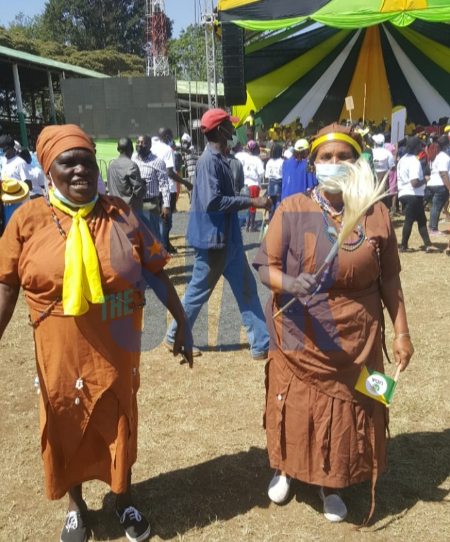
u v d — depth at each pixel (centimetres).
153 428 381
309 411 269
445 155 1020
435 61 2180
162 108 2058
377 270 265
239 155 1055
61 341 243
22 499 314
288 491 307
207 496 312
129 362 257
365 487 316
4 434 380
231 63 1658
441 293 675
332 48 2162
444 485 317
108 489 320
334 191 250
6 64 2612
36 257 236
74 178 234
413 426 376
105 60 4753
